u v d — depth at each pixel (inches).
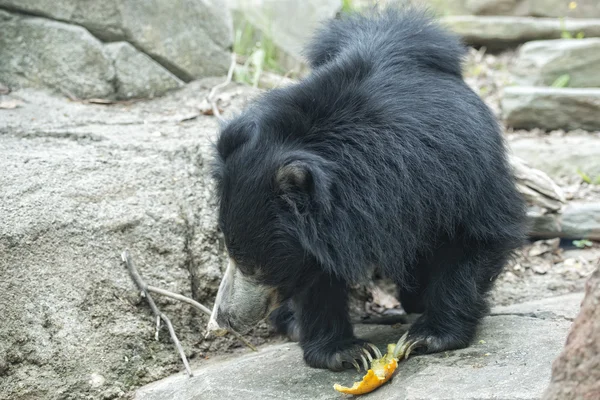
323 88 171.2
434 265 188.2
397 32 198.1
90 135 257.4
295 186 154.8
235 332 168.6
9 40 303.9
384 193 161.3
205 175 240.4
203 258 226.7
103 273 212.2
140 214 223.9
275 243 157.9
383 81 176.2
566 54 372.5
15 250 204.8
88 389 197.8
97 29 308.3
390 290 257.1
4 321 197.6
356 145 162.2
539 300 231.5
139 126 276.7
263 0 389.7
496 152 187.3
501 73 409.4
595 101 336.5
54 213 213.8
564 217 272.7
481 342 182.2
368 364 180.9
